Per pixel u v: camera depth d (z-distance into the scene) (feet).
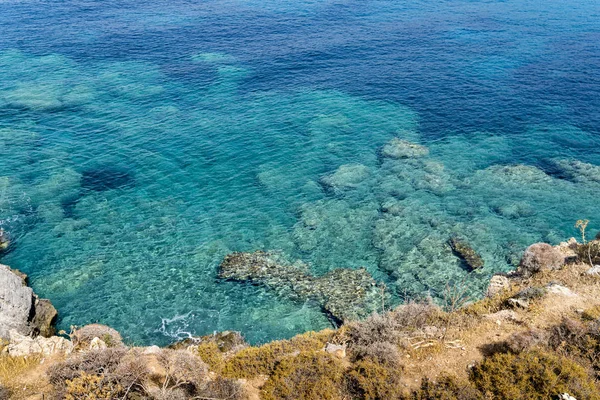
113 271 102.58
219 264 104.63
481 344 61.46
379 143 155.74
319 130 163.02
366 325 67.21
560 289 71.15
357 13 297.53
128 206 124.16
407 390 54.39
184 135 158.20
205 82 197.67
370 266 103.71
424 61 218.18
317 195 129.70
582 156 144.05
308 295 95.45
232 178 137.28
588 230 113.29
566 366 52.75
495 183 132.77
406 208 122.83
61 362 58.75
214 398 52.95
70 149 148.25
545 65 208.44
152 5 313.73
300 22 276.41
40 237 111.96
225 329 88.58
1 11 282.56
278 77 203.72
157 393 52.16
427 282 98.27
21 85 188.03
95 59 217.56
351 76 204.54
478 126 163.84
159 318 90.89
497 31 257.96
